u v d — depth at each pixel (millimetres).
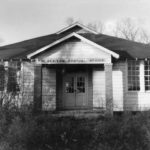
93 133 10844
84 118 13812
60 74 18109
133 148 9531
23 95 14344
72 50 15516
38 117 11422
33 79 16969
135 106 17141
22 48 19266
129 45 19438
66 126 11391
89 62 15461
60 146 9805
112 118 12281
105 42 20031
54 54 15492
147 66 17516
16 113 11031
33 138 9625
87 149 9594
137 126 10750
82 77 18297
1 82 12938
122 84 17266
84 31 21141
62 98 18031
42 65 16359
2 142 9273
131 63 17484
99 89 17922
